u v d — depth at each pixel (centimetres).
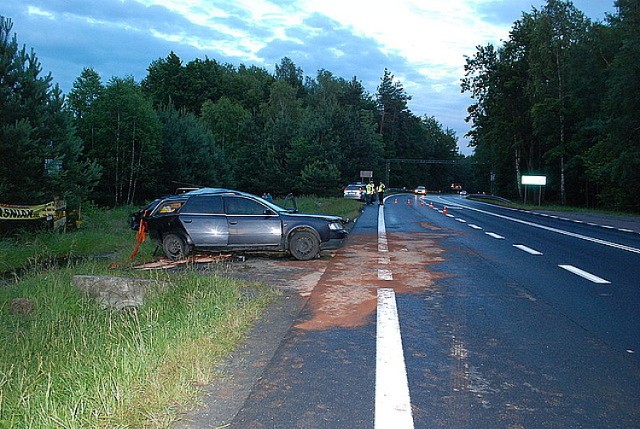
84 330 656
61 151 1764
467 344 639
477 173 10956
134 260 1227
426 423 430
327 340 644
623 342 657
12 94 1619
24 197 1574
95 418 411
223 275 1047
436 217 3080
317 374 532
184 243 1262
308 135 6381
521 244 1723
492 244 1702
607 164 4397
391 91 12544
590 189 6078
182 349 564
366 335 667
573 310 816
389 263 1250
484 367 562
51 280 895
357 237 1847
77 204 1823
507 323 736
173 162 4231
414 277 1073
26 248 1306
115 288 911
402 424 427
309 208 3234
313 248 1283
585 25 5494
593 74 5338
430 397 481
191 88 9281
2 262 1145
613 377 539
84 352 561
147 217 1298
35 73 1691
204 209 1280
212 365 550
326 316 757
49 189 1655
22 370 516
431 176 15075
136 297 904
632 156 4200
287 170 6184
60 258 1298
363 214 3262
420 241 1744
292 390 491
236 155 6331
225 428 416
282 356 584
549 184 6438
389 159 11981
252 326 700
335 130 7594
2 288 873
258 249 1281
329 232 1296
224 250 1275
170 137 4291
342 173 7456
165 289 877
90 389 458
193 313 700
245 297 848
